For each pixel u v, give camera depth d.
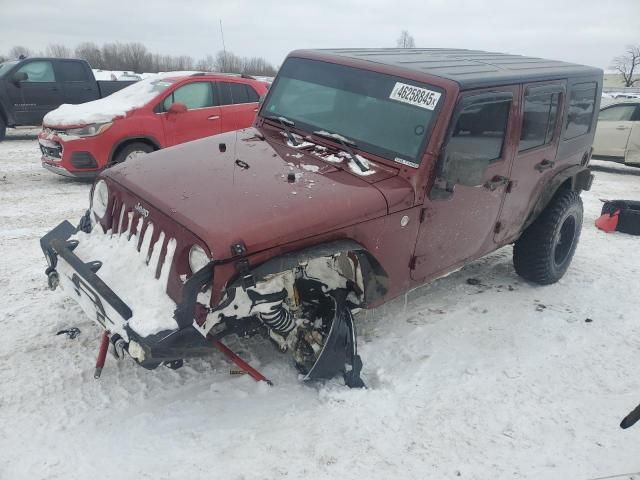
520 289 5.04
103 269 3.07
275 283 3.01
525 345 4.04
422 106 3.45
